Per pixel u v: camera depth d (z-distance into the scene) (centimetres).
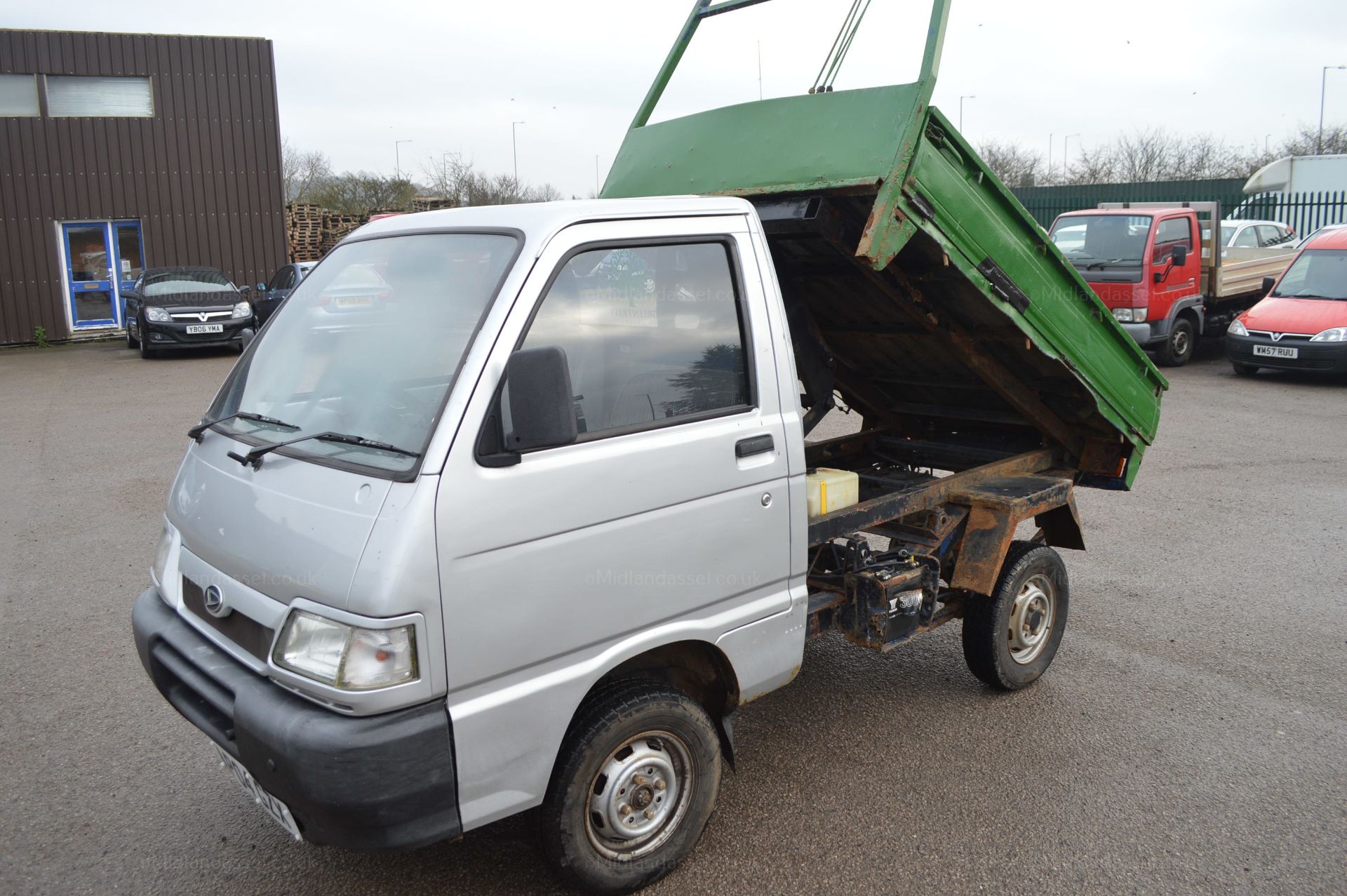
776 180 382
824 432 1105
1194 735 431
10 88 2042
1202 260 1583
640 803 319
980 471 469
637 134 464
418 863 347
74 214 2123
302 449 299
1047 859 343
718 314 333
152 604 336
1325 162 2195
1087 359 451
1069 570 650
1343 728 435
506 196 3762
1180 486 854
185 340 1795
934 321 429
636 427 305
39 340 2106
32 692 477
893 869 338
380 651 253
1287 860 341
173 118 2167
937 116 352
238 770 303
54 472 927
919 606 415
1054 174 5109
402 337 304
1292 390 1327
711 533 325
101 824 370
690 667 349
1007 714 454
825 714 456
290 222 2747
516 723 280
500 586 272
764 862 343
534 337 285
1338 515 762
